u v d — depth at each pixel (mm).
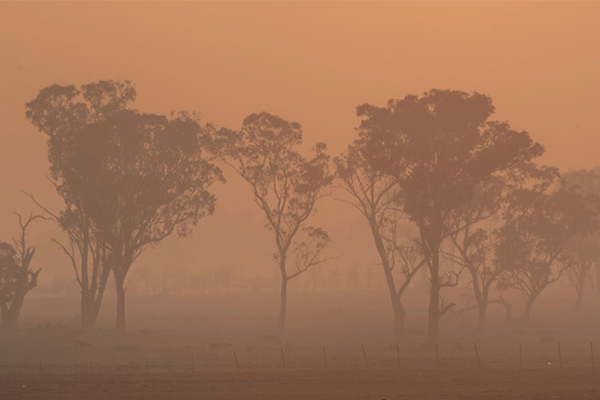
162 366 136625
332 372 118875
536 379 104125
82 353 167125
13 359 160375
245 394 93750
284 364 129375
